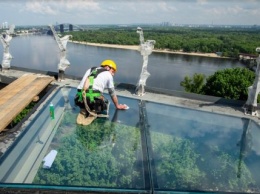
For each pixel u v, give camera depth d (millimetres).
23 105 6652
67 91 7496
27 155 4250
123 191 3334
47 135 4969
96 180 3693
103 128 5277
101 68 5855
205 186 3754
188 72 75625
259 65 7070
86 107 5598
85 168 3988
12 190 3320
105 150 4488
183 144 4793
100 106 5680
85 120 5527
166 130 5309
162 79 65812
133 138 4875
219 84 30359
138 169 3900
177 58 109750
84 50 119375
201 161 4320
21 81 8805
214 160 4379
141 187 3438
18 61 82250
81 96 5637
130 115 5918
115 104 6156
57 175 3818
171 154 4434
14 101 6883
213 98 8391
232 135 5262
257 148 4828
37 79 9086
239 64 96438
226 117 6141
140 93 8734
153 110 6316
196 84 45125
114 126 5367
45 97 7277
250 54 113500
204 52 132875
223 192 3275
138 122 5566
